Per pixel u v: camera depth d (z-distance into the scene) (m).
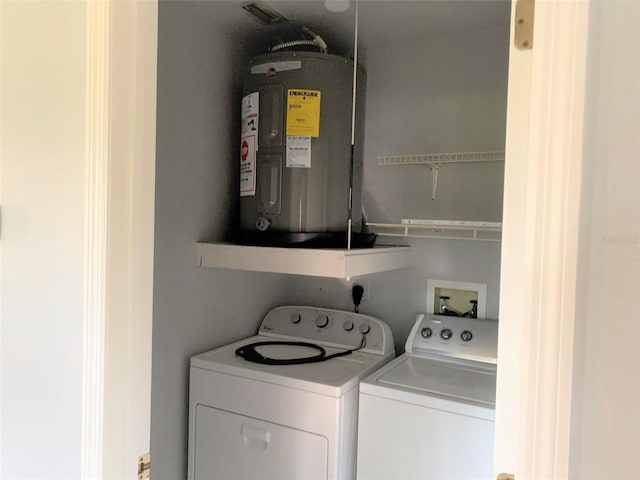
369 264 1.74
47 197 1.07
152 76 1.04
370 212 2.18
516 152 0.71
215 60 1.95
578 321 0.65
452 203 2.00
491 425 1.38
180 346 1.84
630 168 0.62
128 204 1.01
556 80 0.64
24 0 1.11
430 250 2.04
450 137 2.00
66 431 1.05
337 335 2.05
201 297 1.92
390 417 1.53
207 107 1.93
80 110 1.00
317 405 1.58
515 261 0.71
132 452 1.04
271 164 1.79
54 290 1.06
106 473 0.99
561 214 0.64
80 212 1.01
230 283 2.06
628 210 0.62
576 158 0.63
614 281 0.63
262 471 1.69
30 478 1.12
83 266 1.00
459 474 1.43
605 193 0.63
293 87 1.75
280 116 1.77
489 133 1.91
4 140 1.15
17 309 1.14
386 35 2.00
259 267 1.74
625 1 0.62
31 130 1.10
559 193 0.64
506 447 0.72
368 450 1.57
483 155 1.88
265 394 1.68
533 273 0.66
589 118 0.64
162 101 1.73
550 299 0.65
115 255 0.99
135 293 1.03
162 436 1.79
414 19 1.84
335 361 1.83
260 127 1.81
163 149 1.74
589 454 0.65
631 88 0.62
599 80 0.63
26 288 1.12
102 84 0.96
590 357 0.65
